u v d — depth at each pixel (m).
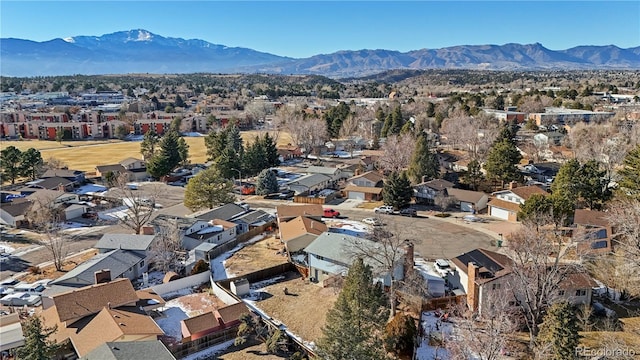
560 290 35.84
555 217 49.75
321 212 61.31
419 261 47.41
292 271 46.53
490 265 38.91
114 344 27.83
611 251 43.69
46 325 32.75
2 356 30.12
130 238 49.03
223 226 56.09
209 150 104.00
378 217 62.19
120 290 36.06
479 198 65.50
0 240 55.19
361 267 32.53
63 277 40.72
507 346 31.00
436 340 32.62
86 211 67.19
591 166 58.75
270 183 76.94
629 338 32.16
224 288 41.84
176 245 50.31
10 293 41.09
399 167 84.31
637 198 49.69
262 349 32.66
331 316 27.47
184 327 33.53
